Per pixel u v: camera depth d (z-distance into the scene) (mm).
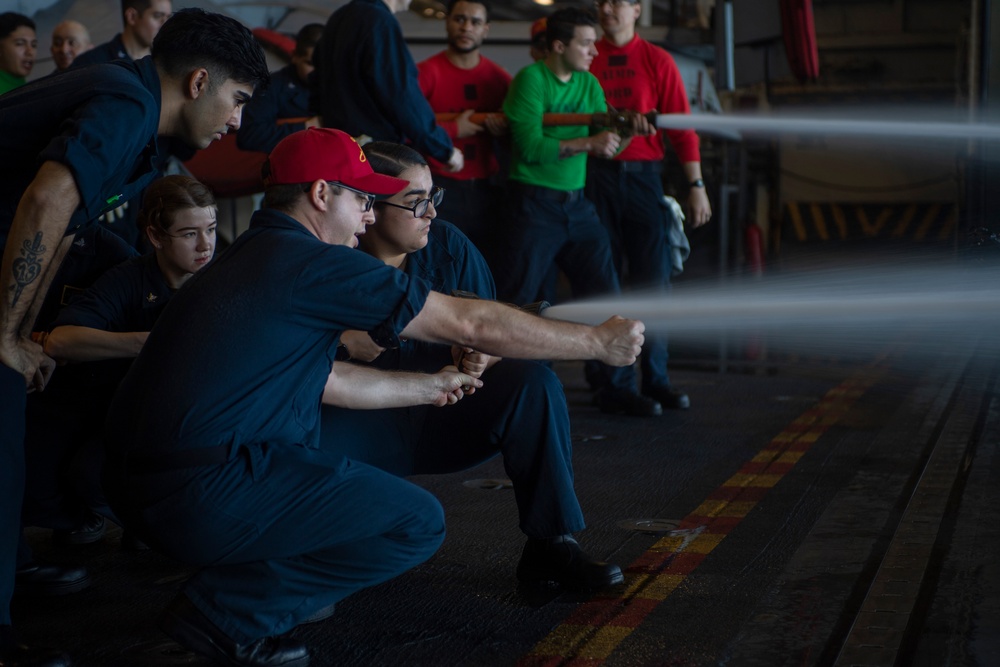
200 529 2352
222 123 2791
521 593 3094
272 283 2346
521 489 3100
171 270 3293
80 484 3188
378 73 4934
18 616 2955
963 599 2896
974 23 7074
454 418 3082
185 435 2320
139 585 3227
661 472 4477
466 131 5586
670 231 6055
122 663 2631
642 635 2740
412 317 2385
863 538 3500
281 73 6391
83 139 2484
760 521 3734
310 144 2496
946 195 12797
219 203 7992
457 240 3316
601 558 3375
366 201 2586
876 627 2709
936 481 4125
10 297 2479
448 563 3369
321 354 2455
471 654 2654
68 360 3131
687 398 5875
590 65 5938
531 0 13422
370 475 2500
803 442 4973
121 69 2643
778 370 7238
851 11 12672
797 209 13305
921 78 12609
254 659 2467
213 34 2689
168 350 2355
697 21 11609
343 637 2775
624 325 2525
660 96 5961
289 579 2447
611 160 5895
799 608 2898
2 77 6199
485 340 2465
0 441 2455
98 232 3539
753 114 12773
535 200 5539
